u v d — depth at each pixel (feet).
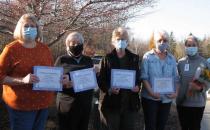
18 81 9.29
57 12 15.64
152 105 12.23
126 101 11.80
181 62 12.85
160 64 12.24
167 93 12.20
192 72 12.59
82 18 15.83
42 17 15.71
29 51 9.64
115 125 11.80
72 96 11.61
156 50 12.34
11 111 9.69
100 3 15.81
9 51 9.44
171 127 16.60
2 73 9.34
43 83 9.82
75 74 11.46
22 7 15.11
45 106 9.95
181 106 12.87
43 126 10.07
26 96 9.61
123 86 11.65
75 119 11.69
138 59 12.00
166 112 12.45
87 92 11.76
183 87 12.71
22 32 9.55
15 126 9.71
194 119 12.80
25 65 9.52
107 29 16.57
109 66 11.74
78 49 11.61
